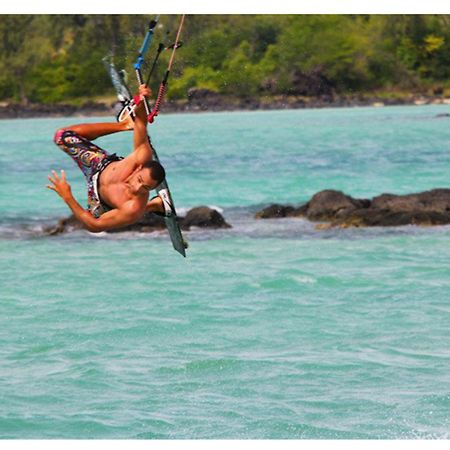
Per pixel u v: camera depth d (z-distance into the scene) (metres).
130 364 49.38
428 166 146.25
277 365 48.75
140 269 73.19
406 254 76.88
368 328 55.16
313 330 54.97
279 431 40.75
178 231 32.91
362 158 158.38
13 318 58.66
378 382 46.16
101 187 30.84
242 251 80.12
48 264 75.81
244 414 42.66
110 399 44.53
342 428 41.03
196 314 59.00
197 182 132.75
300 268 72.38
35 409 43.41
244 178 136.12
